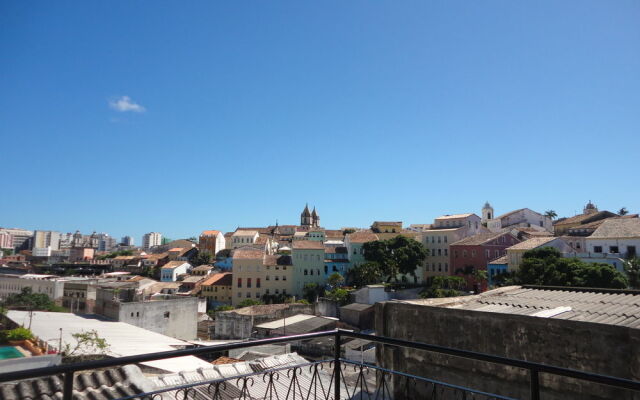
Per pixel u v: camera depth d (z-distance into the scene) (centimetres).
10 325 4303
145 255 13400
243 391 554
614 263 4656
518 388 848
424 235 8112
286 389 1148
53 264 13175
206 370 1208
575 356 794
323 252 8019
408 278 8112
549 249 4981
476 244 6862
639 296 1177
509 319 889
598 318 948
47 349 3192
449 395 941
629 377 726
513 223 9138
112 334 3772
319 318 5000
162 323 4816
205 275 9119
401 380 1038
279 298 7362
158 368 2409
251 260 7788
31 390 718
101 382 789
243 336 4944
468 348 941
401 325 1077
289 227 12850
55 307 6181
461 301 1213
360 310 5094
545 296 1241
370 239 8469
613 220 5194
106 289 4888
